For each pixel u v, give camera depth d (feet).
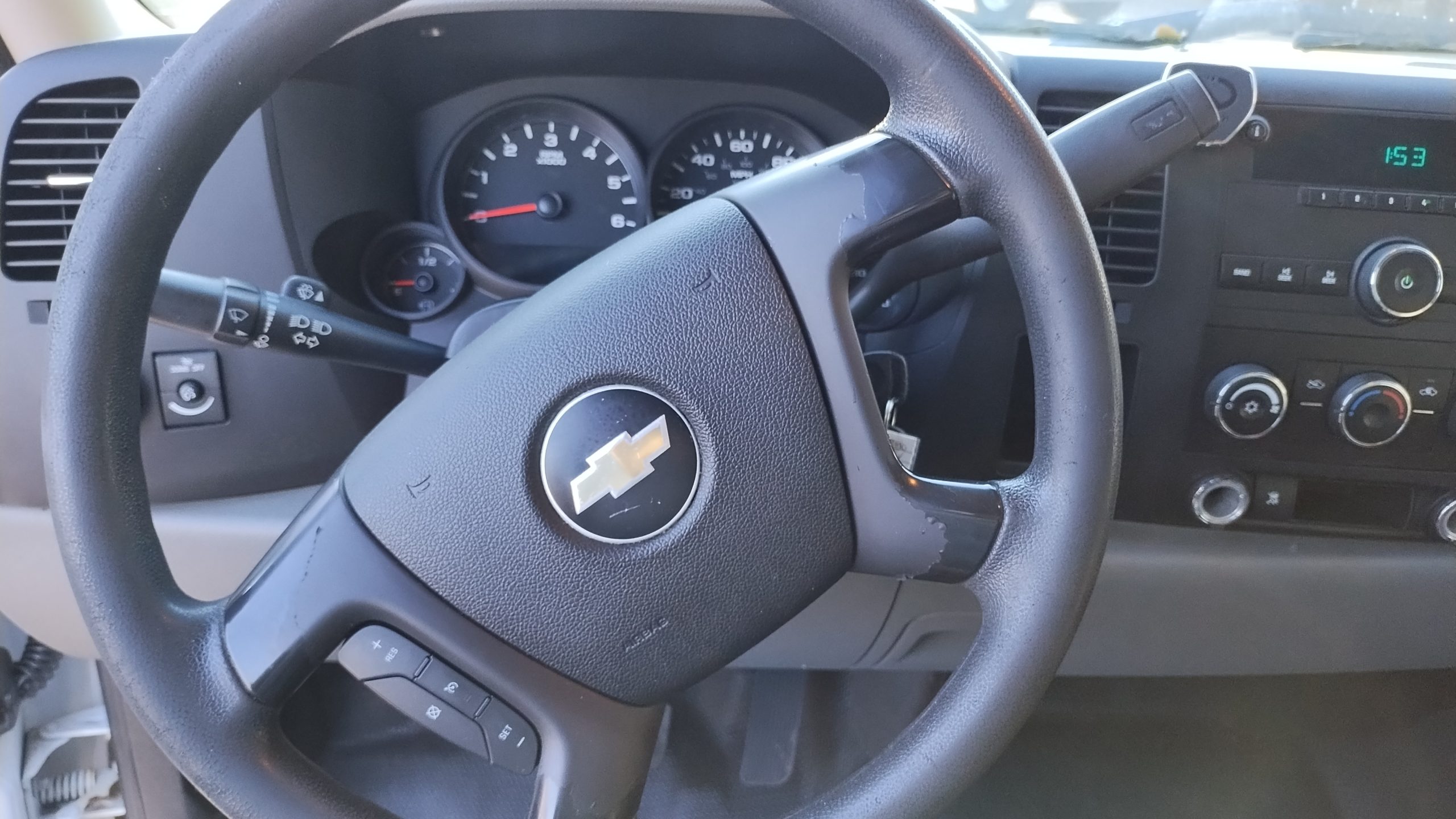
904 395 2.69
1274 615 3.29
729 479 1.83
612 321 1.82
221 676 1.72
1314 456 3.11
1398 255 2.88
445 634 1.86
